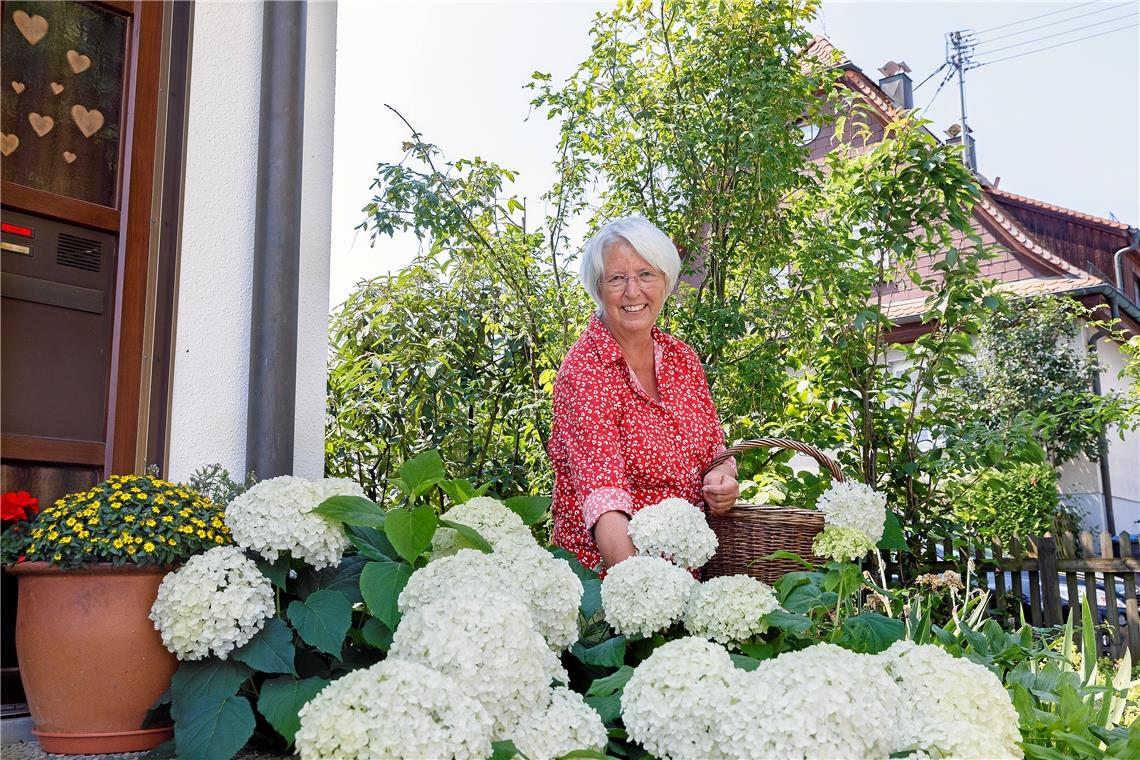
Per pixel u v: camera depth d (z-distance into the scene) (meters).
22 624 1.72
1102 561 5.92
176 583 1.67
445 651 1.40
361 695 1.29
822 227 4.65
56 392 2.21
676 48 4.72
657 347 2.75
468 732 1.27
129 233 2.38
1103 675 3.31
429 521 1.80
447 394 4.45
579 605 1.84
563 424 2.55
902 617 2.90
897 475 4.57
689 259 4.62
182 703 1.62
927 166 4.42
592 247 2.65
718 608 1.89
